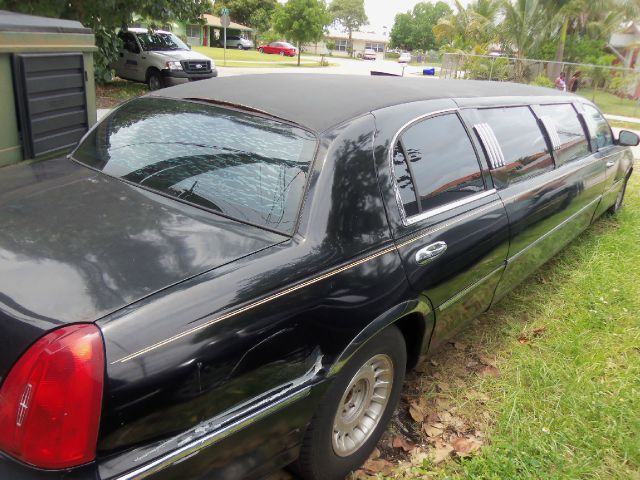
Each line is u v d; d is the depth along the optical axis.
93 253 1.84
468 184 3.03
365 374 2.41
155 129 2.72
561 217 4.20
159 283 1.74
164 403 1.61
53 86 4.00
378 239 2.33
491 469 2.56
